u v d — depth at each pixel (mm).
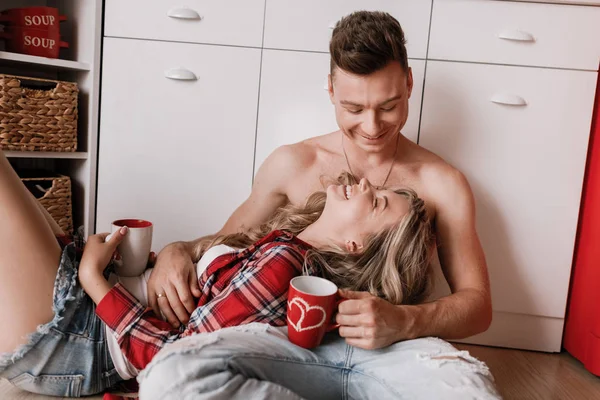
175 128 1536
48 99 1457
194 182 1554
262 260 955
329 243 1052
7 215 936
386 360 896
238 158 1538
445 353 861
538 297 1506
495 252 1496
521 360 1472
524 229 1483
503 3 1419
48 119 1462
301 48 1480
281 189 1327
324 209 1108
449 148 1479
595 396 1270
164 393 748
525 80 1438
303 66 1485
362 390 916
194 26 1496
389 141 1184
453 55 1445
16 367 957
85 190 1577
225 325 920
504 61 1437
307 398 920
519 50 1431
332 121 1496
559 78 1431
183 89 1520
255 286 926
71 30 1595
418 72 1458
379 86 1046
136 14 1496
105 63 1516
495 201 1482
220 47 1498
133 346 947
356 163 1289
